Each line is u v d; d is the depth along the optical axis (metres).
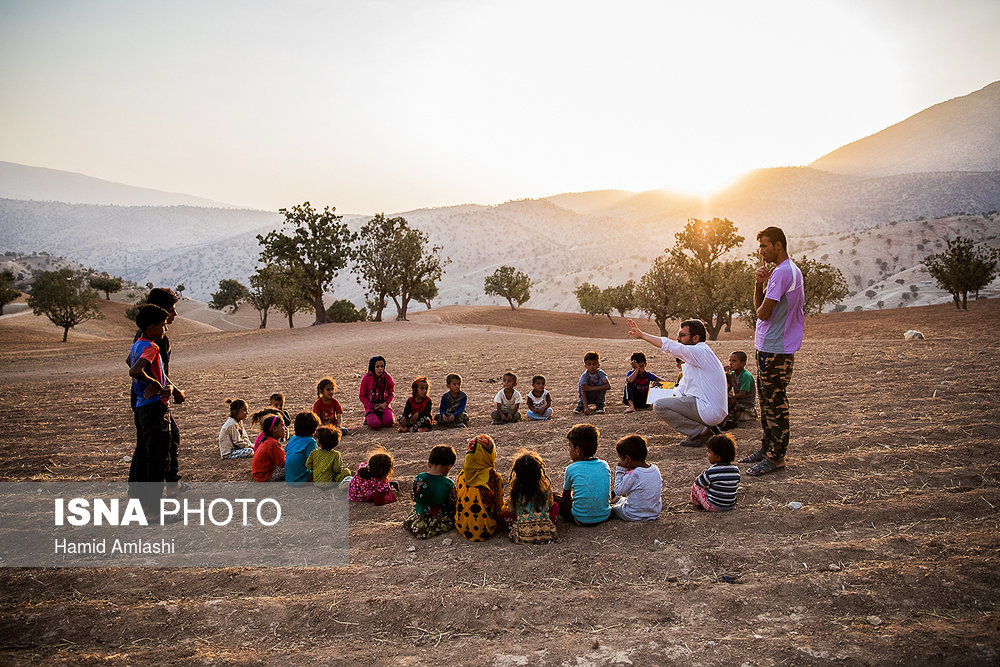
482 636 3.67
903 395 9.05
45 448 9.45
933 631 3.39
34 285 64.88
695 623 3.67
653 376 9.66
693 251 50.28
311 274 54.91
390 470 6.43
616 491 5.49
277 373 19.92
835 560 4.32
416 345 29.38
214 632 3.86
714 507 5.37
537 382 9.45
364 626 3.84
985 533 4.51
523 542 5.02
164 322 6.43
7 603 4.41
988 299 58.38
